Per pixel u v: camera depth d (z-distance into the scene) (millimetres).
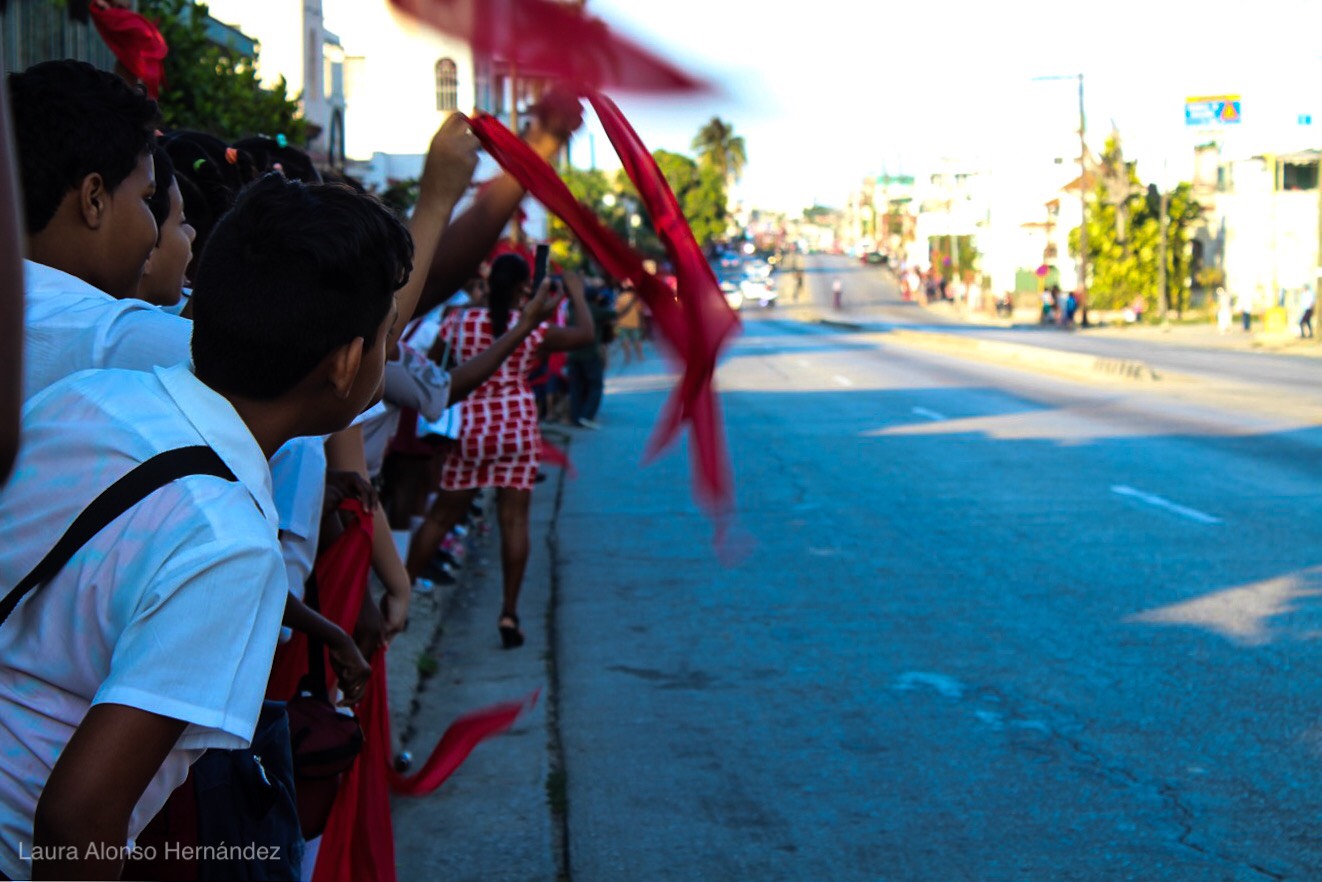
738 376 26266
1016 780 4641
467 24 1432
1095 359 25625
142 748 1508
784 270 120688
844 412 18234
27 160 2135
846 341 41500
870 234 154500
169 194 2525
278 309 1674
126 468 1617
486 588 7844
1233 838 4125
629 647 6465
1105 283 53906
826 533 9305
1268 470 11617
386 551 3404
